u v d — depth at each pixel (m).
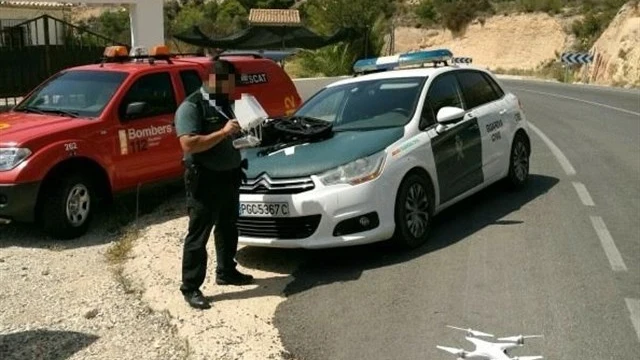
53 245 7.71
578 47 55.34
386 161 6.56
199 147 5.45
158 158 8.98
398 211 6.61
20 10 29.89
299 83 24.23
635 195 8.94
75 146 7.93
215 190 5.65
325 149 6.73
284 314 5.43
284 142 7.12
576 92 28.45
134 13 19.83
